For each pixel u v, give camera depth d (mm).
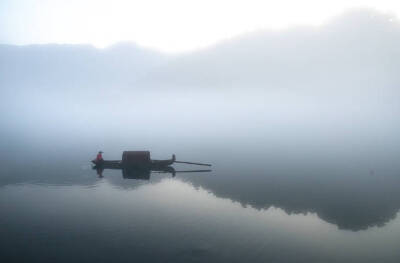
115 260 21062
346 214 29562
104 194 36094
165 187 39219
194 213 29750
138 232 25391
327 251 22391
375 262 20844
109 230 25797
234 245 23188
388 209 30500
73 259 21141
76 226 26531
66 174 46781
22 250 22406
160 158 60031
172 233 25250
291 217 28766
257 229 26141
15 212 30000
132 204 32375
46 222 27500
